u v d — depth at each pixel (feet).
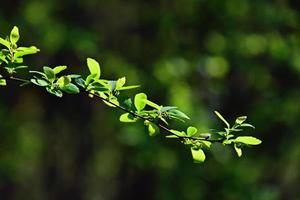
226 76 50.14
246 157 49.60
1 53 12.99
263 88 50.78
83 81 13.14
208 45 49.21
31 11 46.57
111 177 64.69
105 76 47.57
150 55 49.11
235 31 49.08
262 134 50.29
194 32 49.21
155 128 13.28
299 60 50.16
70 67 47.70
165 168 47.62
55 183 54.85
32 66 45.73
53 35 44.78
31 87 49.16
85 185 56.08
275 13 49.75
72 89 12.92
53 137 53.57
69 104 51.39
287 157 52.19
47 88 12.92
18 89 49.11
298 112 50.57
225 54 49.14
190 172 47.65
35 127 53.21
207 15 48.88
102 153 58.29
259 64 50.83
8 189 57.98
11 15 46.06
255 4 49.42
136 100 13.15
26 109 51.39
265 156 50.55
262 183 52.24
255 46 49.78
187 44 49.24
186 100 45.19
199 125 43.24
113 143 55.21
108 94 13.17
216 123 47.29
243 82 50.34
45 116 52.13
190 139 13.32
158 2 49.62
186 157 47.24
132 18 50.49
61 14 47.93
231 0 48.37
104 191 66.85
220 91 47.80
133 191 51.67
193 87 48.49
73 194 54.85
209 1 48.19
